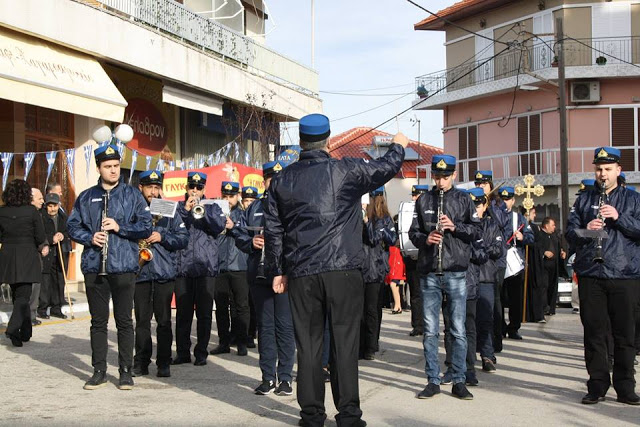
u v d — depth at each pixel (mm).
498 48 38750
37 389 8703
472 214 8625
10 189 11984
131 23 19328
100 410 7684
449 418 7496
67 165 19375
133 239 8672
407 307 19766
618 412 7754
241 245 8703
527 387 9102
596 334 8180
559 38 28875
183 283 10547
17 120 17688
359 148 52500
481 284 10211
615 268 8062
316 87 30984
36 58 16188
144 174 9844
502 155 38688
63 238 15141
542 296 16391
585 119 35844
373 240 10961
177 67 21312
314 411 6727
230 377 9633
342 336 6609
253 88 25578
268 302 8602
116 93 18094
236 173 17375
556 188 36406
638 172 35250
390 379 9695
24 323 12070
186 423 7191
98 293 8672
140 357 9617
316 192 6609
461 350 8516
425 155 53719
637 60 35406
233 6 28609
